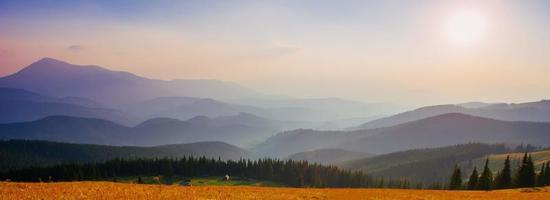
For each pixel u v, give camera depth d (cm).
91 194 3188
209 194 3684
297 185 17750
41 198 2822
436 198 4288
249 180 18275
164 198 3203
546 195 4806
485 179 9781
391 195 4459
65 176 16888
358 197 4109
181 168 18738
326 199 3869
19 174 17075
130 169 18388
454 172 10519
